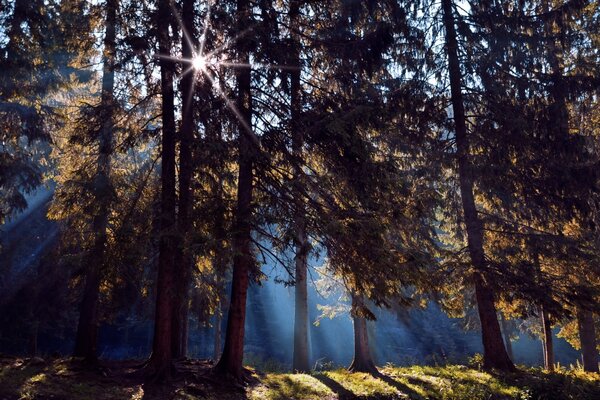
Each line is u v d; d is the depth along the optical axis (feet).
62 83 46.78
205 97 34.86
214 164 32.65
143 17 36.52
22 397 25.90
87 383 30.71
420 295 50.93
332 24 37.83
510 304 48.57
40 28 44.65
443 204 51.85
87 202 34.53
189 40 34.78
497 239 51.65
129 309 49.26
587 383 42.65
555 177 44.88
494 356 47.85
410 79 49.14
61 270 61.93
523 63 47.44
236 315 35.12
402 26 44.98
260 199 32.99
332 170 33.53
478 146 48.70
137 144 37.01
